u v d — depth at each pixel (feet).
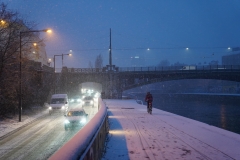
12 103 112.27
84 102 172.35
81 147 18.76
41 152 49.83
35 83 165.78
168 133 53.36
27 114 122.62
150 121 75.72
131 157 34.19
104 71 268.82
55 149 52.29
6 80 105.70
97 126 30.83
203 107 244.01
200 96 337.31
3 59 100.42
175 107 242.17
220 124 146.51
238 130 128.77
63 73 251.60
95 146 28.50
